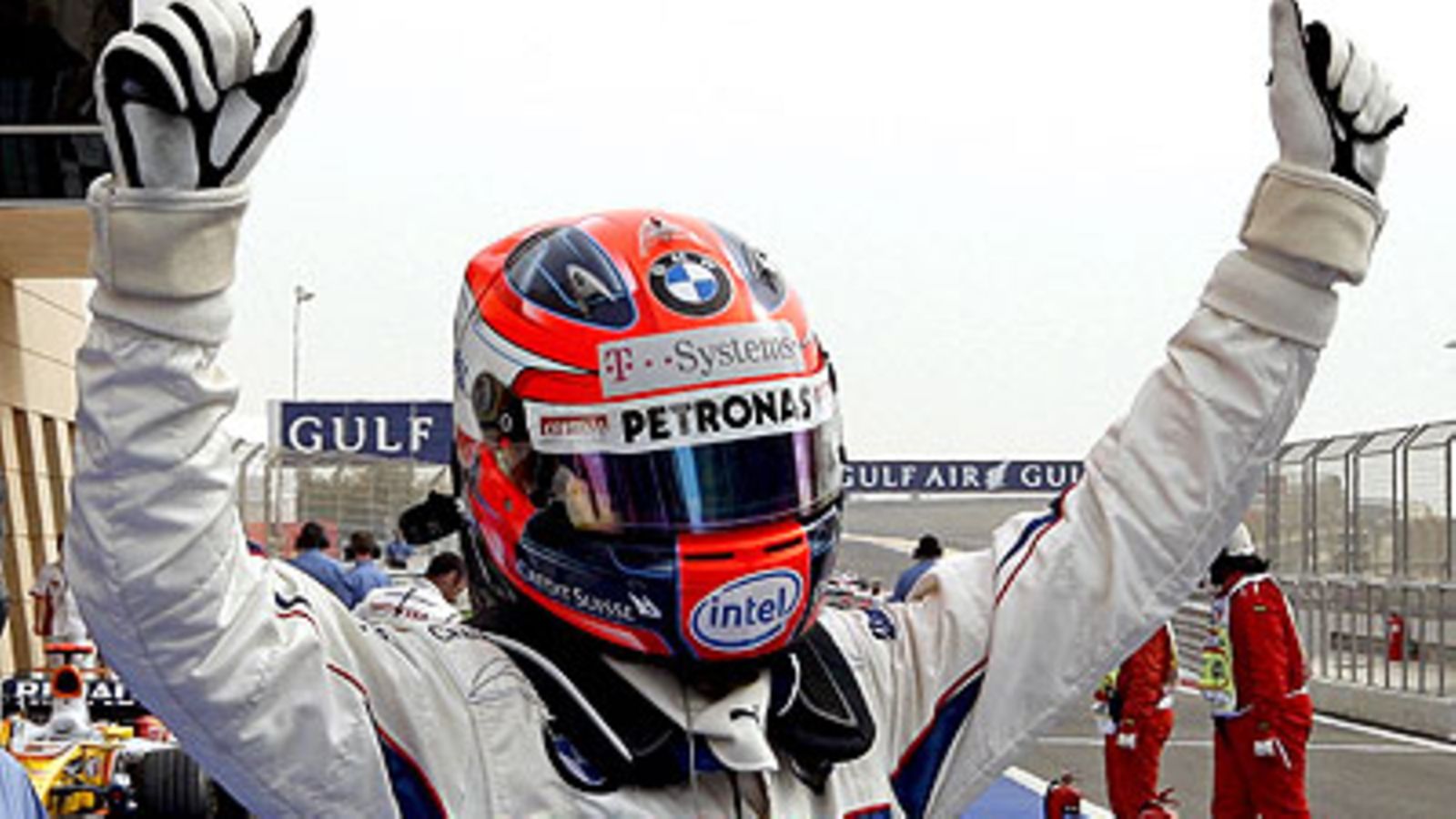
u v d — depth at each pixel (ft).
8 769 7.17
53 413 66.18
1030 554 6.82
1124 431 6.82
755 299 6.31
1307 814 25.70
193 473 5.15
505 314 6.33
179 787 16.96
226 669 5.29
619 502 6.02
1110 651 6.62
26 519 61.41
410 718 5.79
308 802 5.57
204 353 5.19
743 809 6.08
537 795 5.88
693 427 6.03
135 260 5.03
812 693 6.39
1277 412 6.58
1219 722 26.23
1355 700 57.31
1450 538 52.42
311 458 49.55
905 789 6.67
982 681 6.72
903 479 144.15
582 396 6.06
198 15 5.00
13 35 39.81
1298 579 62.49
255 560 5.77
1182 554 6.62
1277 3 6.27
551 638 6.20
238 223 5.22
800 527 6.20
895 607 7.11
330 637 5.73
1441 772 42.98
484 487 6.38
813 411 6.31
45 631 39.70
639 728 6.04
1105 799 37.22
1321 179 6.38
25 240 52.90
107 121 4.99
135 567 5.11
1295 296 6.48
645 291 6.12
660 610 5.99
